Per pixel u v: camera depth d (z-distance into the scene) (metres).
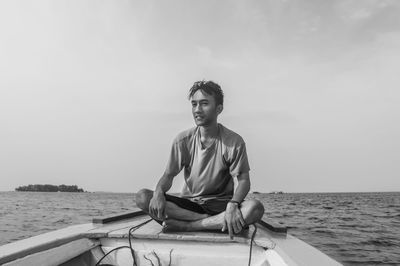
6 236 12.95
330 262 1.67
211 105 2.56
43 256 1.77
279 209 35.88
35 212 29.19
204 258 2.11
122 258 2.19
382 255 8.48
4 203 52.22
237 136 2.59
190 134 2.72
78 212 29.45
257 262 2.06
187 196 2.68
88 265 2.13
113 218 2.68
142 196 2.42
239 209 2.21
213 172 2.60
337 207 41.47
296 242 2.15
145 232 2.26
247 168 2.54
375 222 18.44
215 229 2.32
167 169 2.69
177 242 2.19
